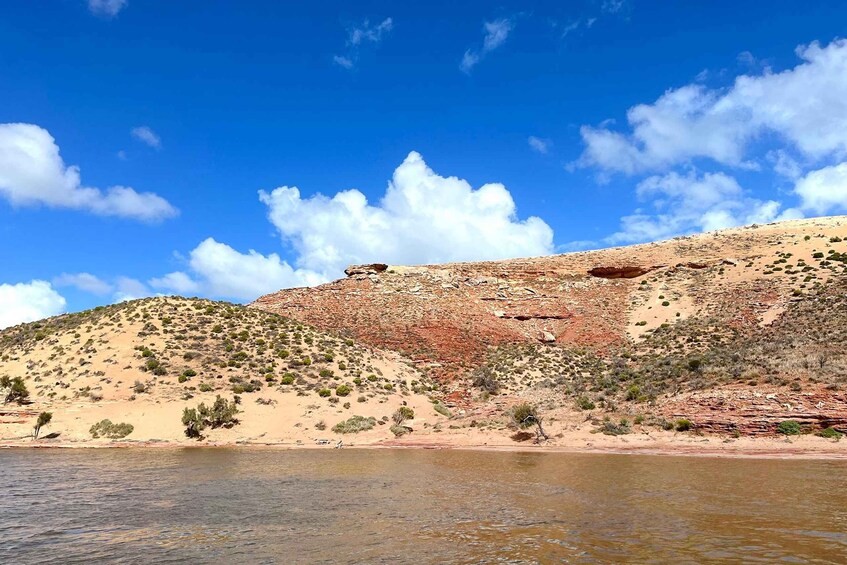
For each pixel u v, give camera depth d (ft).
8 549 52.54
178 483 90.58
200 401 182.39
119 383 190.29
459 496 77.30
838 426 126.00
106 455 132.67
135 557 49.44
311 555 49.11
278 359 220.84
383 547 51.31
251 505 72.28
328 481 92.12
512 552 48.78
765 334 212.23
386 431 170.50
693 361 182.60
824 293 233.96
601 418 159.63
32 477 97.40
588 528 57.00
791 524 56.49
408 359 253.24
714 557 45.73
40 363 207.72
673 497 72.69
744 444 127.24
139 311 246.47
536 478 92.73
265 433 167.32
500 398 202.18
